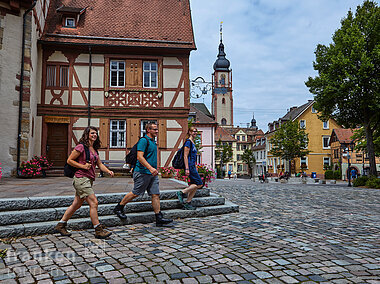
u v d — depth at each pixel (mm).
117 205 5199
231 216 6090
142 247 3836
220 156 53969
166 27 16391
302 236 4441
